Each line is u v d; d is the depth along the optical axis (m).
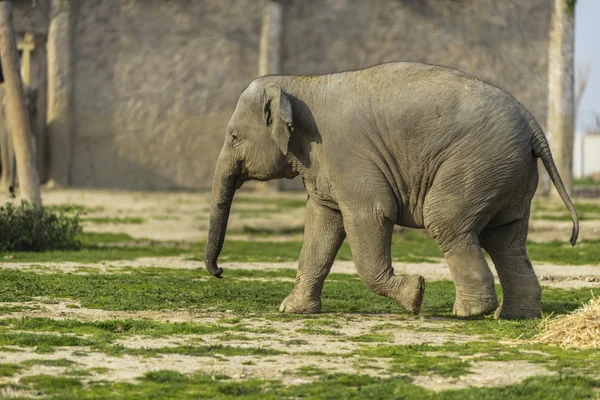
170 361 10.49
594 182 66.94
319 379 9.72
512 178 13.24
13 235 23.58
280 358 10.77
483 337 12.23
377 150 13.45
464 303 13.51
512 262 13.75
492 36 43.94
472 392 9.02
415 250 26.36
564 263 22.73
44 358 10.45
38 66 41.62
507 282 13.81
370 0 43.78
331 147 13.58
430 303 15.53
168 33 42.47
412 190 13.50
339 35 43.56
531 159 13.49
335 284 17.91
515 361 10.59
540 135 13.45
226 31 42.81
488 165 13.12
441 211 13.29
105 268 19.97
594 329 11.67
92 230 29.86
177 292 16.12
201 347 11.18
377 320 13.70
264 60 42.75
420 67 13.62
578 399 8.84
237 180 14.61
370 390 9.14
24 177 25.69
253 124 14.00
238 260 23.05
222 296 15.88
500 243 13.78
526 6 43.91
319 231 14.24
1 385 9.18
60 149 41.25
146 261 22.00
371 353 11.03
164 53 42.44
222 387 9.27
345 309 14.82
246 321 13.45
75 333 12.09
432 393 9.05
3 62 25.53
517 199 13.52
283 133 13.47
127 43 42.16
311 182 13.95
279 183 44.56
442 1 43.94
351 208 13.57
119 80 42.03
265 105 13.66
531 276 13.75
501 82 43.91
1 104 39.09
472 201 13.19
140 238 28.47
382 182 13.46
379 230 13.56
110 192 40.34
